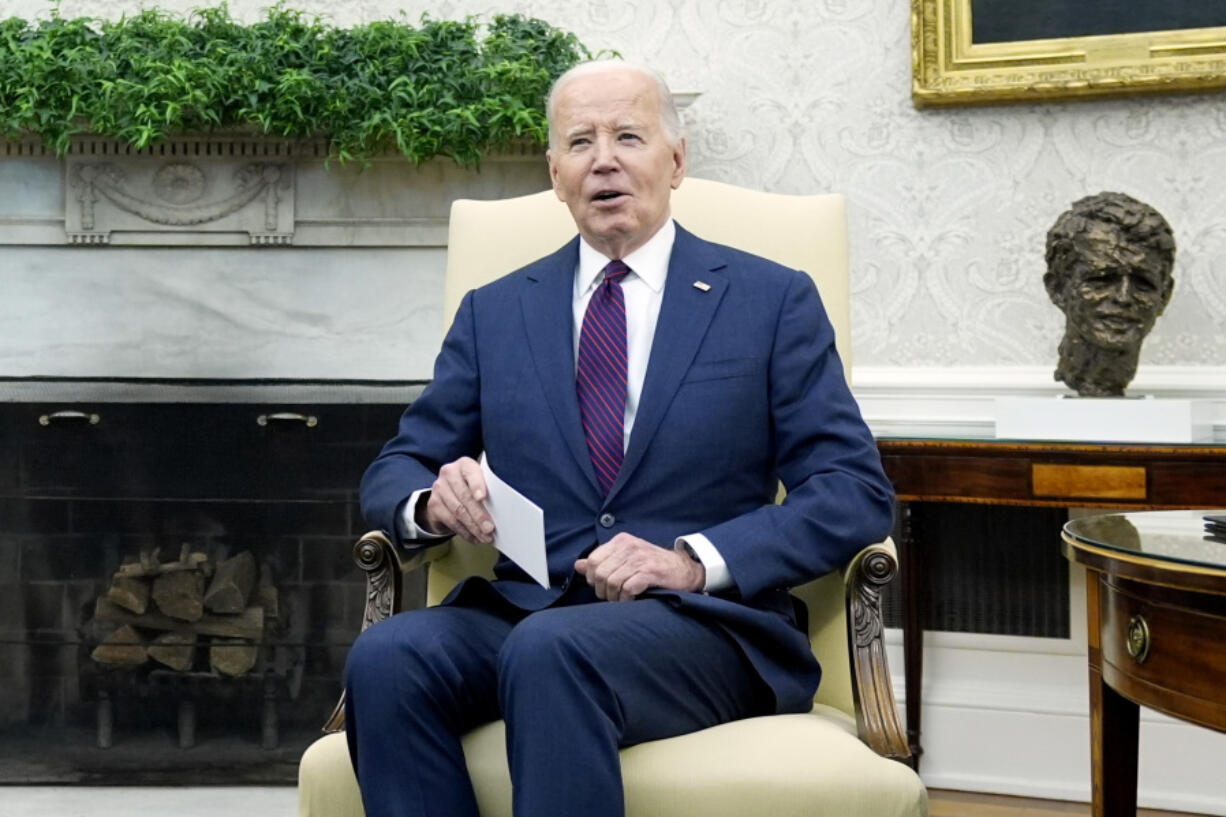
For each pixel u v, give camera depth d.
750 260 1.83
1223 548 1.32
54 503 2.82
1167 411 2.30
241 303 2.88
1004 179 2.82
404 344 2.86
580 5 3.04
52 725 2.83
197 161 2.84
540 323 1.81
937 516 2.87
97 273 2.88
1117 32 2.70
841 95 2.92
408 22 3.09
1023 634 2.82
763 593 1.62
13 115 2.72
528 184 2.83
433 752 1.42
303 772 1.48
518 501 1.55
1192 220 2.70
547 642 1.37
